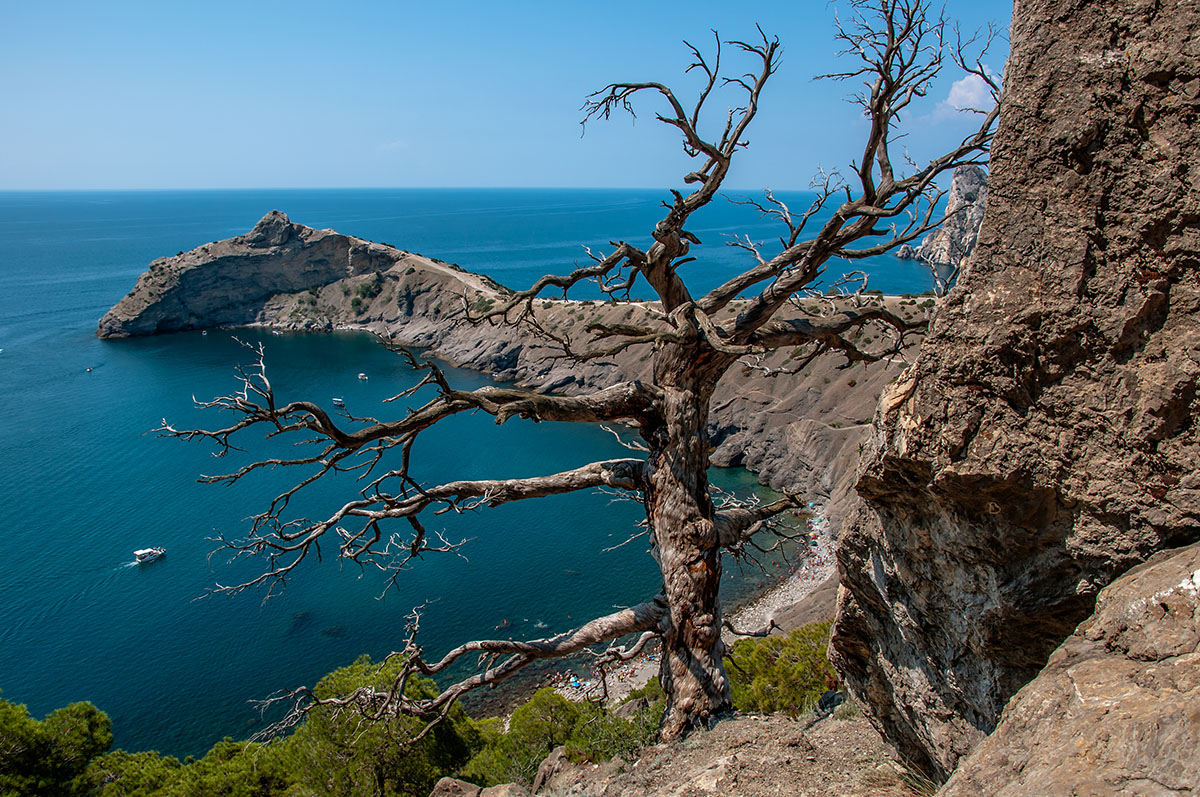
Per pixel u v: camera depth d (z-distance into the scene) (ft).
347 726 65.87
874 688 25.90
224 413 295.28
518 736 80.33
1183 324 15.70
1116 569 16.25
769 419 247.09
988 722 19.93
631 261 44.96
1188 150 15.74
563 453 255.91
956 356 17.74
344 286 497.87
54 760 73.87
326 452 42.19
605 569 178.50
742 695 68.33
